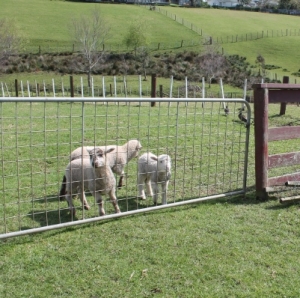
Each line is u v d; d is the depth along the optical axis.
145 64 48.22
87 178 4.92
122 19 70.00
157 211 5.29
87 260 4.01
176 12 82.25
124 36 59.03
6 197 5.70
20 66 47.00
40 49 53.28
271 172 7.26
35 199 5.55
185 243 4.41
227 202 5.73
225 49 58.38
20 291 3.49
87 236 4.52
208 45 54.66
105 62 49.59
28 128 11.08
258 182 5.79
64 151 8.35
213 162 7.79
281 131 5.86
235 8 102.62
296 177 6.22
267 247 4.38
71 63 48.25
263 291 3.57
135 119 12.37
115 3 87.56
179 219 5.05
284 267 3.99
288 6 110.62
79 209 5.39
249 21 80.88
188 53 53.19
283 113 14.88
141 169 5.66
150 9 81.31
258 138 5.68
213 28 71.31
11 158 7.70
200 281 3.71
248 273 3.86
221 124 11.87
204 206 5.52
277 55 57.28
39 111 14.78
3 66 46.59
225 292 3.55
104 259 4.04
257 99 5.58
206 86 38.81
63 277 3.71
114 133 10.15
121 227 4.76
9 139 9.29
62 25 63.91
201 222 4.98
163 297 3.46
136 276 3.76
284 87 5.64
